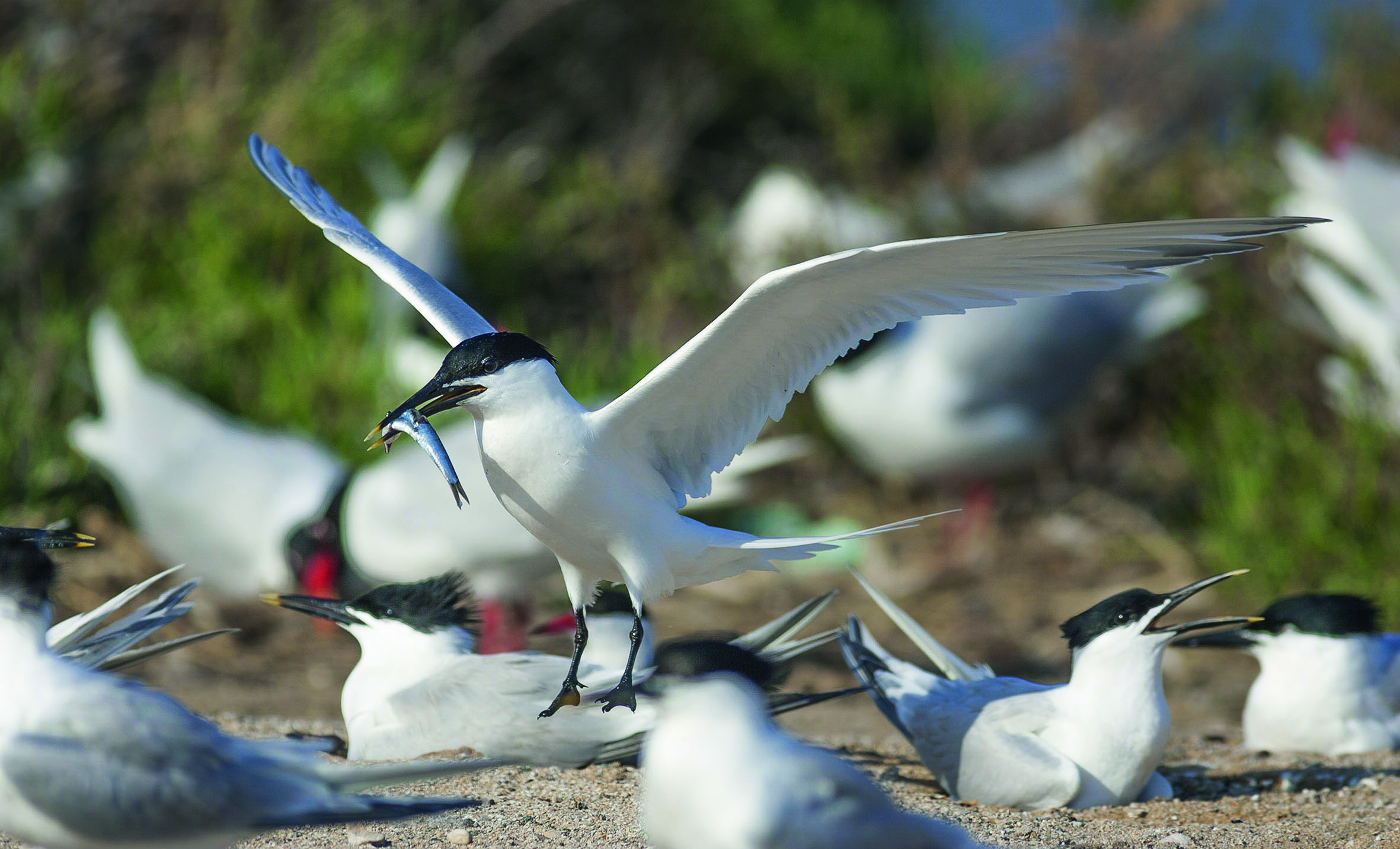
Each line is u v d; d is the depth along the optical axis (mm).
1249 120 18984
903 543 14695
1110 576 13852
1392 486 12781
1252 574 12781
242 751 5125
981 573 13953
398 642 7582
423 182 16141
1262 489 13188
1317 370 14625
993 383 13180
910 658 11883
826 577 14078
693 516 14508
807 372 6605
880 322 6500
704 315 16953
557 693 7238
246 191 15602
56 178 15117
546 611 12227
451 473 6539
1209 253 6250
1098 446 15711
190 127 15938
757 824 4477
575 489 6539
